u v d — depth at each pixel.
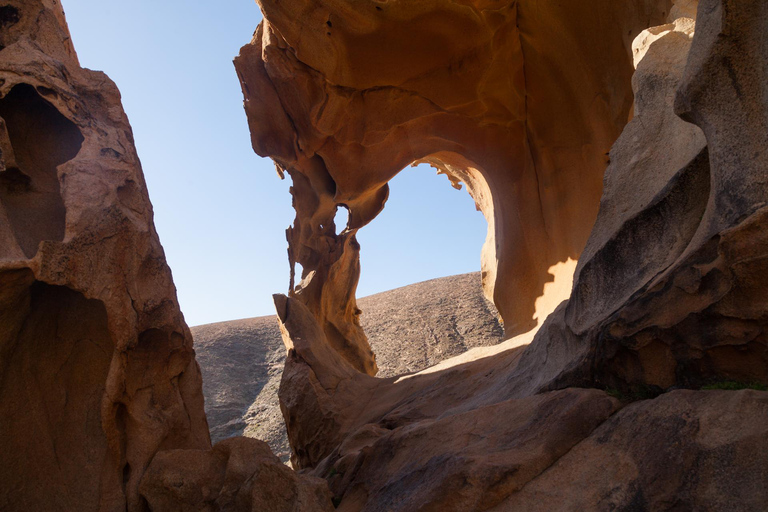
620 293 4.30
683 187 3.96
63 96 5.19
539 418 3.97
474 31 8.92
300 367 10.57
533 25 9.07
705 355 3.24
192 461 4.83
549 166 9.99
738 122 3.27
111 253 4.82
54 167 5.19
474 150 11.16
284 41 9.61
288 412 10.17
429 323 31.06
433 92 9.98
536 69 9.69
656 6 6.97
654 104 4.93
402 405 8.57
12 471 4.25
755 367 3.02
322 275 14.14
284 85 10.52
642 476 2.96
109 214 4.88
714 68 3.38
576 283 4.93
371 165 11.51
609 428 3.47
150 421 4.97
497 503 3.39
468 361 9.15
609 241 4.48
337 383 10.42
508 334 10.16
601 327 4.04
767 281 2.92
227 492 4.61
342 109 10.26
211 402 24.11
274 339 34.62
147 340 5.14
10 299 4.27
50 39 5.77
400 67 9.52
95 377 4.77
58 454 4.50
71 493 4.45
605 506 2.96
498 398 5.88
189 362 5.64
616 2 7.78
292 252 13.85
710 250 3.31
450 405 7.41
